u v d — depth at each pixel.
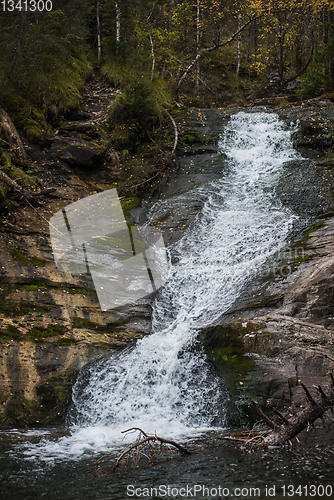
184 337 6.53
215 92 19.33
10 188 8.83
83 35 16.11
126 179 11.87
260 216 9.70
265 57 21.84
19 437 4.45
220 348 6.05
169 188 11.79
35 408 5.09
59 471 3.50
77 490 3.05
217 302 7.56
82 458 3.86
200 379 5.75
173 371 5.96
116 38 18.16
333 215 8.88
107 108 14.68
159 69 18.56
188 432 4.75
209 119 14.48
